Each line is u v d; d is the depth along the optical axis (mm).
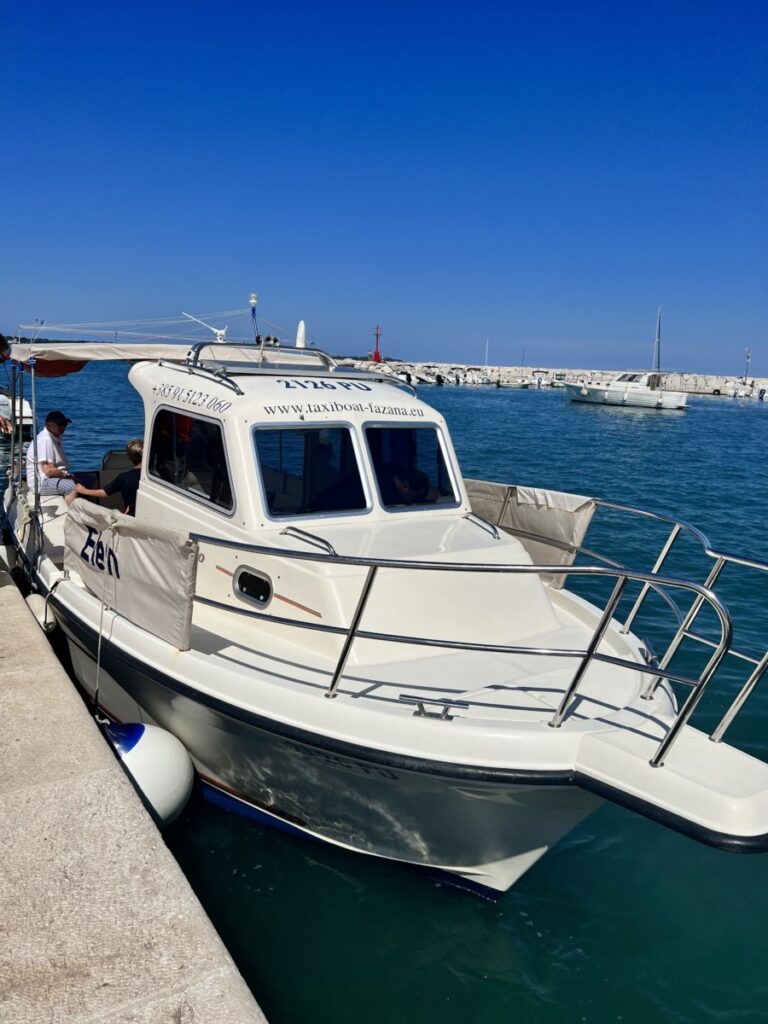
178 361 6266
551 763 3600
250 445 4801
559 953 4059
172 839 4691
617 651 4613
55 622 6141
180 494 5352
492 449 26656
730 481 20500
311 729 3904
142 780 4422
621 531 12641
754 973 3971
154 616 4551
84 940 2977
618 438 33812
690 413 60969
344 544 4633
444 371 110000
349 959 3936
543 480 19625
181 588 4309
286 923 4129
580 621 5090
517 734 3652
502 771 3598
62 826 3609
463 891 4379
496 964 3969
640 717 3852
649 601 9172
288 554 3998
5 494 8758
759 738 6055
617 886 4555
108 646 4844
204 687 4246
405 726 3758
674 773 3373
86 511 5266
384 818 4195
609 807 5305
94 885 3254
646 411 58094
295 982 3779
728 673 7191
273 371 5762
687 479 20641
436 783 3762
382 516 5109
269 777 4461
